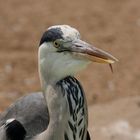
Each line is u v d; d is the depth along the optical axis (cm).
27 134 768
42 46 740
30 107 789
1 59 1739
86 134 786
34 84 1591
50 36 732
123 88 1562
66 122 743
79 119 755
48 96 747
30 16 2031
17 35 1900
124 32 1912
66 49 729
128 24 1969
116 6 2097
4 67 1694
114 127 1249
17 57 1753
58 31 730
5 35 1898
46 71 743
